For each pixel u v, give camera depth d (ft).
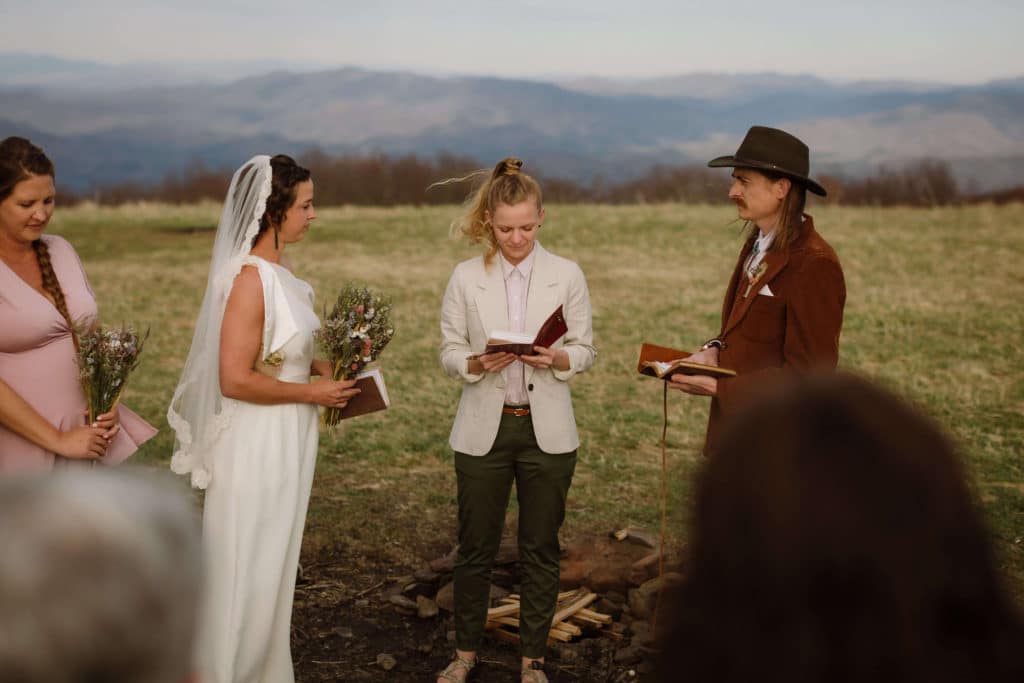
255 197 12.04
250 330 11.82
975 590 2.60
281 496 12.11
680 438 25.44
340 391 12.48
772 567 2.60
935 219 67.15
